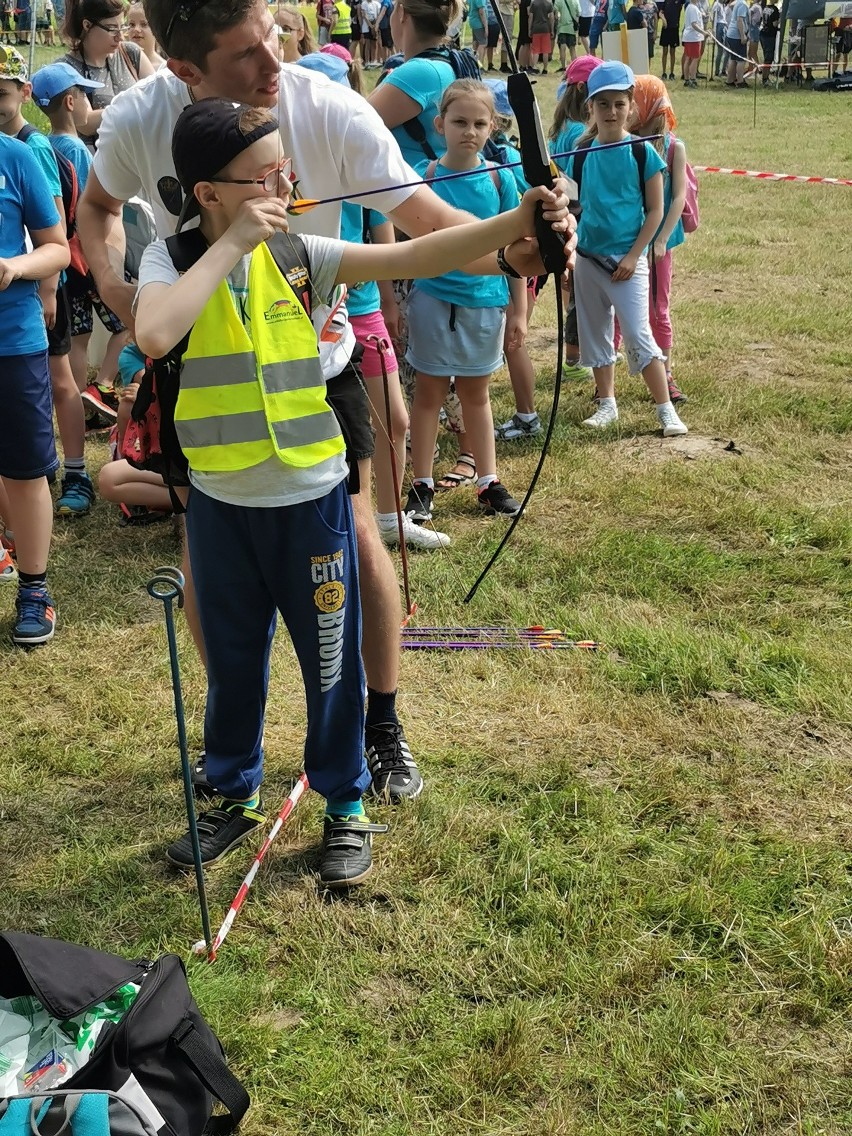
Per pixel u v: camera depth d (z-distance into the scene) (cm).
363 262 269
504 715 373
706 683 385
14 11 1705
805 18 2222
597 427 627
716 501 525
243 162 240
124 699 386
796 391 667
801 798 330
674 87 2339
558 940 278
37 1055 220
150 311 240
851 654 398
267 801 334
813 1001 260
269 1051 251
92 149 673
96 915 292
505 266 280
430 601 446
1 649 423
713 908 287
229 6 252
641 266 598
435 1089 243
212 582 282
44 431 417
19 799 339
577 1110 238
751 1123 234
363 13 2455
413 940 281
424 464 525
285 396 264
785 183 1350
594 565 470
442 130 496
